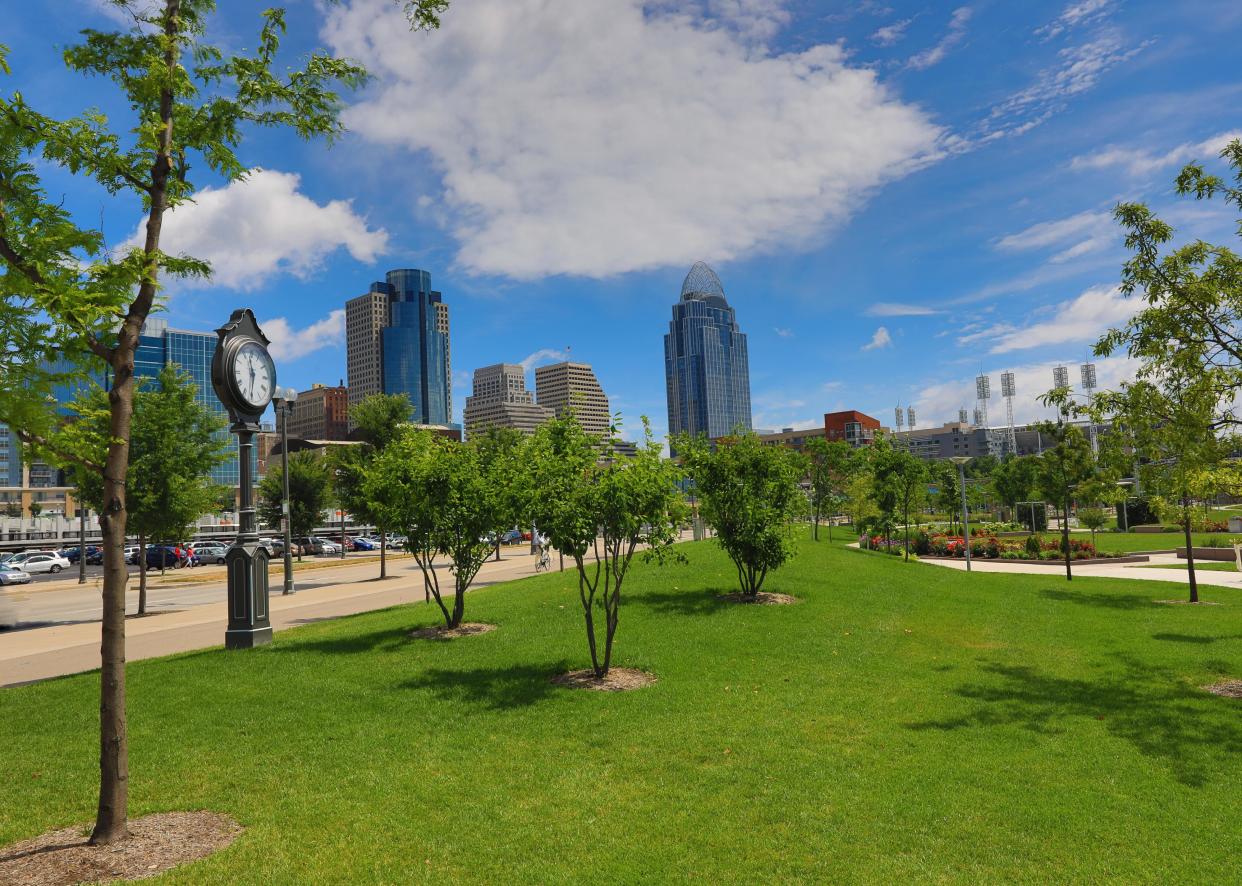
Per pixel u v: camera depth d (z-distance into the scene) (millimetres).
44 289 5480
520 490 10969
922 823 5953
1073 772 7000
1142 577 25562
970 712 8875
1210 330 10297
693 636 12859
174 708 9555
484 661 11641
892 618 14883
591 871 5254
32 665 15180
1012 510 61188
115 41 6387
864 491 40375
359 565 46406
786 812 6176
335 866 5348
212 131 6879
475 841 5723
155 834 5926
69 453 6008
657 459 11016
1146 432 11664
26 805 6660
